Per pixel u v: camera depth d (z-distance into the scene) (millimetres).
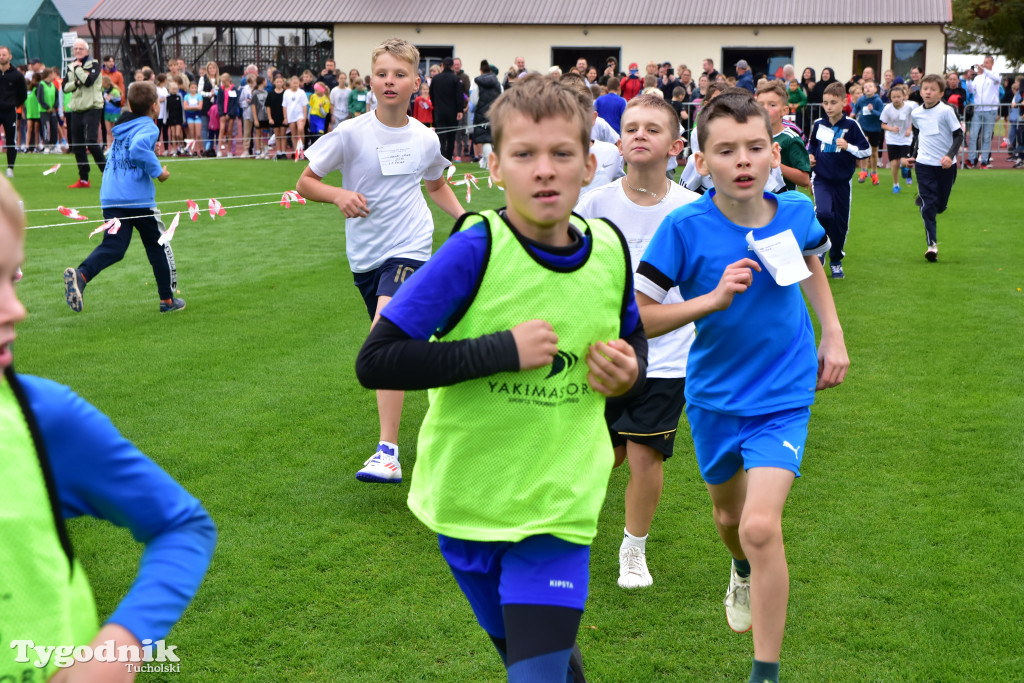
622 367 2275
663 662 3176
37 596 1344
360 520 4234
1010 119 20906
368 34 29891
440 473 2314
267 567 3779
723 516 3223
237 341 7156
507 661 2223
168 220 13406
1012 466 4762
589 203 4105
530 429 2262
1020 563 3785
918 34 27297
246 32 30203
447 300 2207
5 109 17422
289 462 4879
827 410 5648
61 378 6164
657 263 3053
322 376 6305
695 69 28750
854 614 3438
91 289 9039
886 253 10852
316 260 10586
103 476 1412
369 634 3314
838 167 9180
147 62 30188
